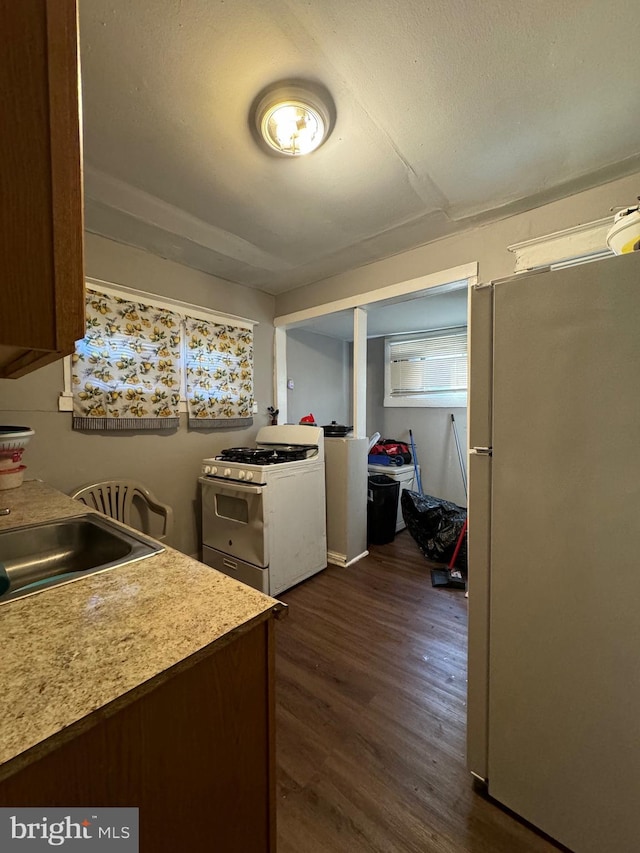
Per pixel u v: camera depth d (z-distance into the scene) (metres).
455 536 2.93
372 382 4.86
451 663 1.76
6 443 1.70
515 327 1.02
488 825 1.06
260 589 2.31
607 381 0.88
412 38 1.09
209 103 1.31
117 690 0.48
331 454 2.96
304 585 2.57
